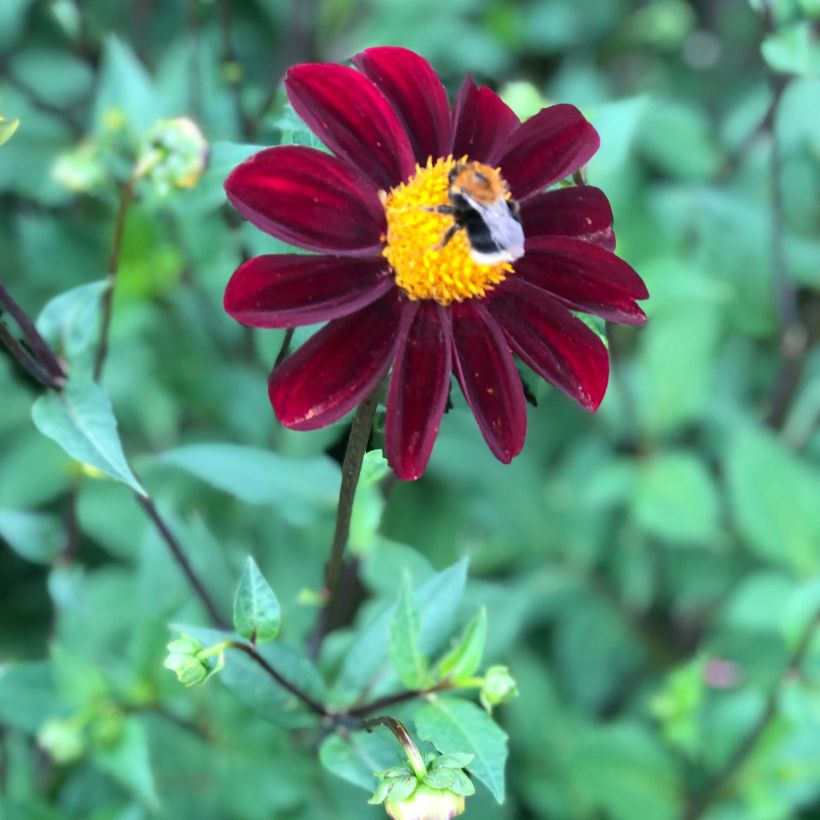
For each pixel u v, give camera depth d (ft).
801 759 1.00
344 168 0.59
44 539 0.86
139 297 1.07
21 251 1.22
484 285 0.61
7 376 1.08
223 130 1.04
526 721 1.12
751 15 1.56
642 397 1.21
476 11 1.43
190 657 0.63
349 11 1.36
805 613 0.91
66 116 1.12
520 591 1.05
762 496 1.16
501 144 0.64
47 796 0.94
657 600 1.24
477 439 1.20
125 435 1.16
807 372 1.31
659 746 1.06
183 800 0.95
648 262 1.17
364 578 0.86
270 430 1.11
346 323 0.60
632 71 1.54
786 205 1.32
